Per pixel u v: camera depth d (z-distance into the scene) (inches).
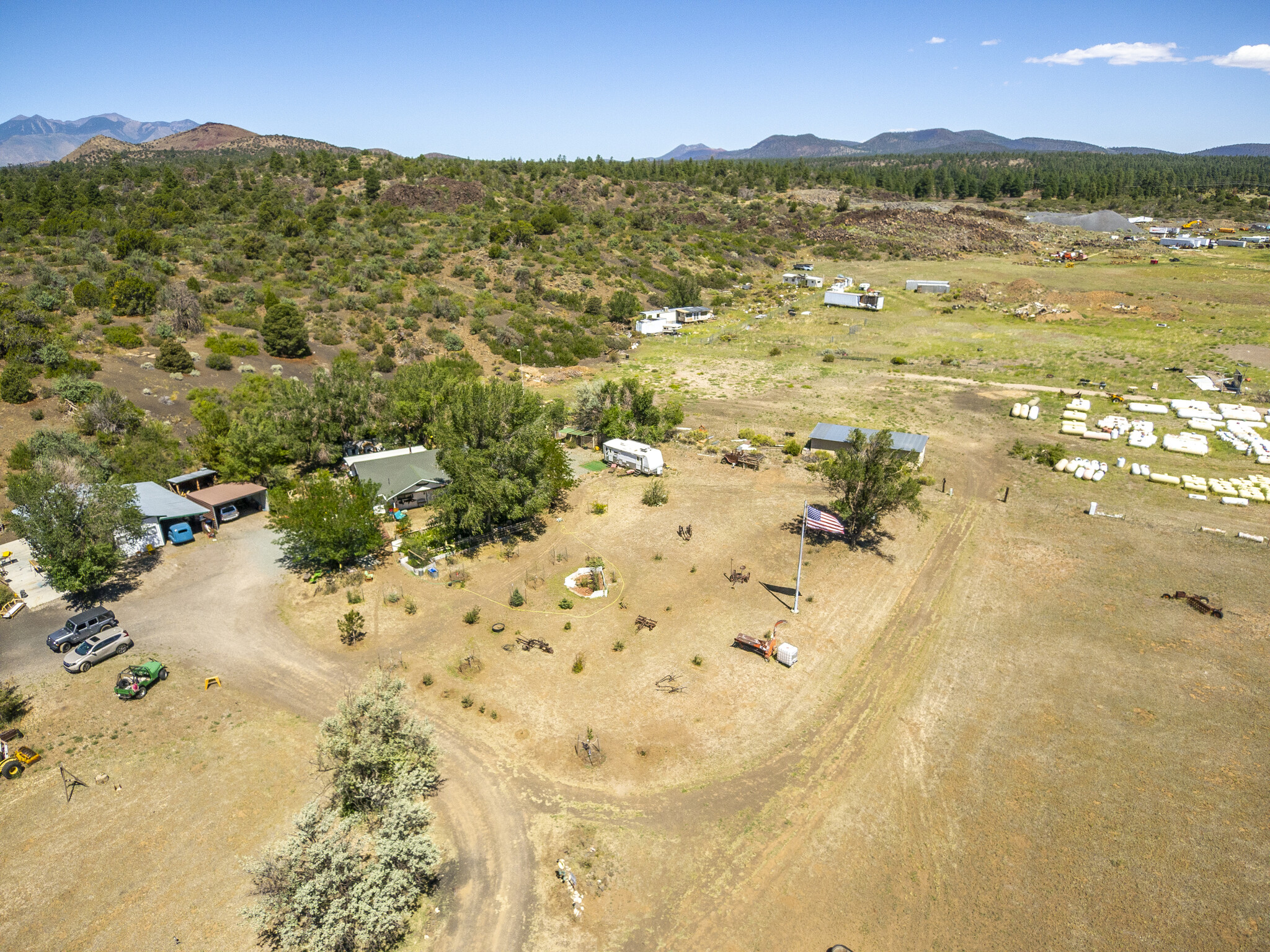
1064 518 2118.6
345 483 1957.4
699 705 1348.4
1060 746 1233.4
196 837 1047.6
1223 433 2672.2
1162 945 889.5
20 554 1873.8
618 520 2159.2
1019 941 901.2
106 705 1332.4
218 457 2407.7
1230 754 1199.6
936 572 1840.6
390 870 893.8
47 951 874.8
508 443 1968.5
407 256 5255.9
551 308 4889.3
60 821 1069.8
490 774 1187.3
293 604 1696.6
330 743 1037.2
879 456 1911.9
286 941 808.3
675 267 6215.6
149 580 1802.4
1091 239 7844.5
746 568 1861.5
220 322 3799.2
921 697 1366.9
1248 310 4552.2
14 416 2465.6
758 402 3388.3
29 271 3873.0
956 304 5324.8
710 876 1003.3
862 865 1018.7
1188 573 1779.0
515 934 916.0
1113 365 3666.3
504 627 1590.8
